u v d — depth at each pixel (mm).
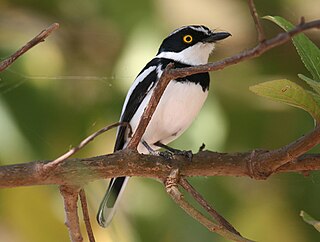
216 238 9453
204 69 4539
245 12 10742
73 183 4957
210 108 9602
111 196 7227
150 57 9688
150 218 9625
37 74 10000
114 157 5074
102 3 10258
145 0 9852
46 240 9383
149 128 8039
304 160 5238
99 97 10031
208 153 5305
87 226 5191
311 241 9945
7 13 10570
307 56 5008
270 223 9945
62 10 10602
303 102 4816
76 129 9930
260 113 10156
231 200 9875
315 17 10844
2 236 9375
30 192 9359
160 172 5141
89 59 10312
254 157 5227
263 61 10617
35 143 9555
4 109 9523
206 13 10375
